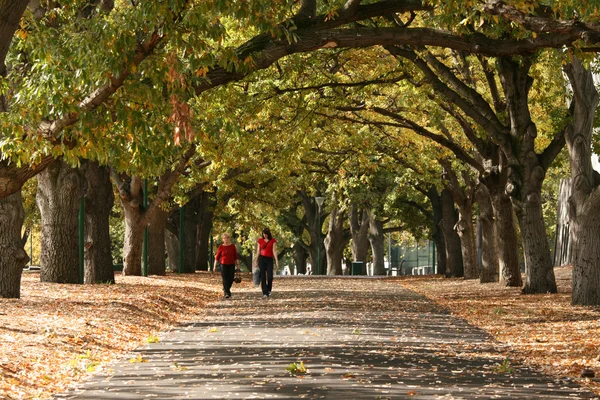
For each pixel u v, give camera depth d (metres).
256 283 32.06
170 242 71.81
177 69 13.79
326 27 19.64
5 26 10.65
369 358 14.41
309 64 30.27
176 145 13.55
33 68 14.70
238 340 17.28
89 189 34.06
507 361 13.96
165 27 13.91
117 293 26.47
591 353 14.88
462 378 12.31
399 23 28.36
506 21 20.94
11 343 14.45
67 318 18.72
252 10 14.48
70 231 31.00
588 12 16.30
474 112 30.47
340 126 38.09
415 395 10.82
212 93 25.58
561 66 28.88
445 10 18.30
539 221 30.95
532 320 21.66
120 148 14.48
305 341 17.00
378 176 62.12
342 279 55.72
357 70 33.00
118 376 12.59
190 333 18.86
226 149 33.81
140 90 14.09
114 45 13.79
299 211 92.19
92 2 27.16
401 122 37.09
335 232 75.88
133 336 17.86
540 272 31.22
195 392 11.09
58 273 30.80
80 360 13.95
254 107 30.77
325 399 10.52
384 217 72.81
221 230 74.56
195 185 53.34
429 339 17.56
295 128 33.97
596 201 25.61
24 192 57.19
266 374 12.60
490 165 35.66
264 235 31.84
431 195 58.25
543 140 36.81
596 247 25.78
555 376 12.62
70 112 14.41
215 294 33.72
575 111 26.66
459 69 34.72
